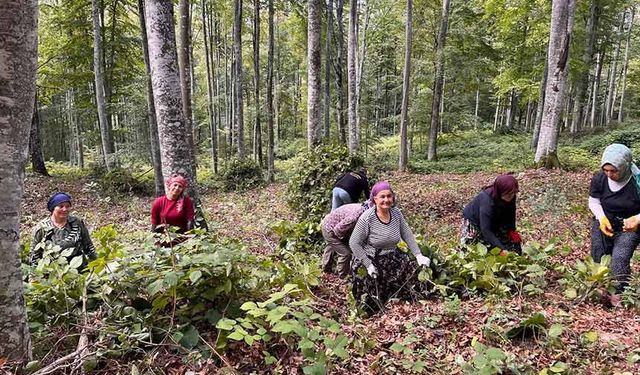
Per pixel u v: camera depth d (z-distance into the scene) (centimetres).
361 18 2866
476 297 444
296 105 3972
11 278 265
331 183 854
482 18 2223
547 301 423
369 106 2702
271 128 1980
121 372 306
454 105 2647
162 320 346
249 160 1889
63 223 460
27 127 259
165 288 334
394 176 1748
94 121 2567
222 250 351
